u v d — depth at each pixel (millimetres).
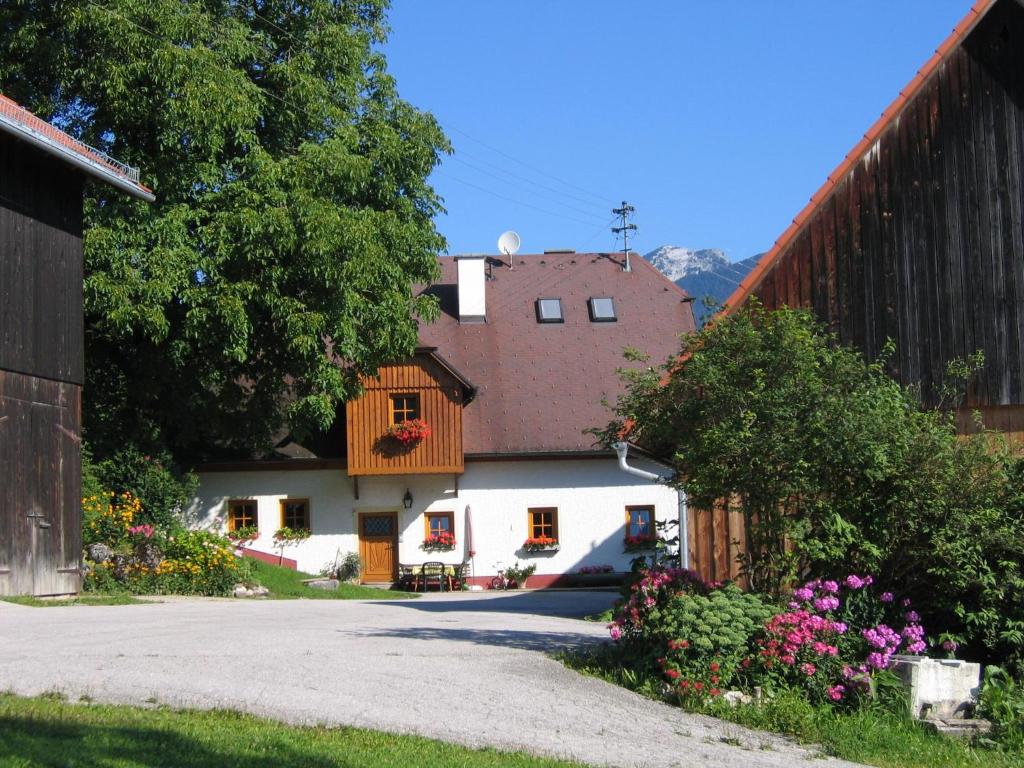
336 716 9594
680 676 10945
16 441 20250
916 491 12469
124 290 26078
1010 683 11547
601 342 41656
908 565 12727
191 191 27469
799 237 17594
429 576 36875
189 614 18219
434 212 31781
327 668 11445
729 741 9836
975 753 10375
